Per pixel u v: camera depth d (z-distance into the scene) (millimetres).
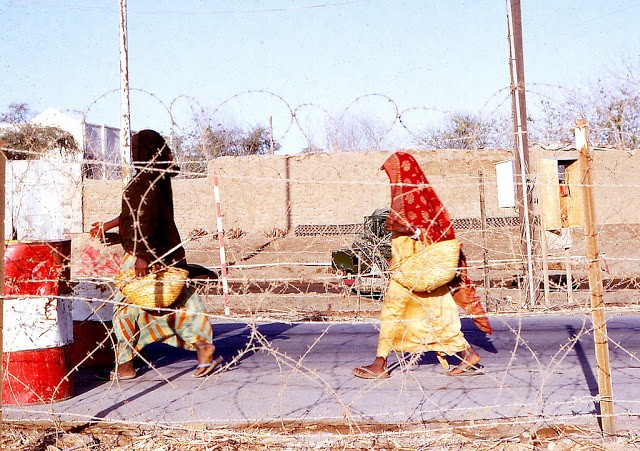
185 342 6297
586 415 4793
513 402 5246
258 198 23406
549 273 11672
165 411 5148
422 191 5750
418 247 5770
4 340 5148
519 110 11469
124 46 16656
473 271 11914
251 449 4281
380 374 5770
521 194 11242
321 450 4250
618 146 4887
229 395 5641
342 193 23406
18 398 5215
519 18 11461
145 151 5898
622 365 6738
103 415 5043
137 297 5875
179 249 6215
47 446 4332
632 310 9922
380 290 9281
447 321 5980
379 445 4305
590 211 4426
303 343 8391
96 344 6676
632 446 4207
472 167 21219
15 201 6340
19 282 5191
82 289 6641
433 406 5188
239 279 6848
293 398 5504
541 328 9242
